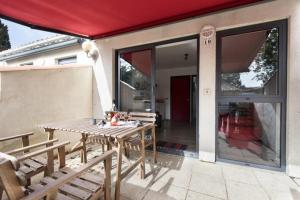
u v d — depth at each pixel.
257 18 2.61
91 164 1.49
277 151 2.77
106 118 3.18
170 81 8.23
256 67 2.83
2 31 11.45
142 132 2.52
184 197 2.07
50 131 2.59
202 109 3.04
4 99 2.71
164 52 5.12
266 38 2.72
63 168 1.94
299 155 2.43
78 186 1.62
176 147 3.67
